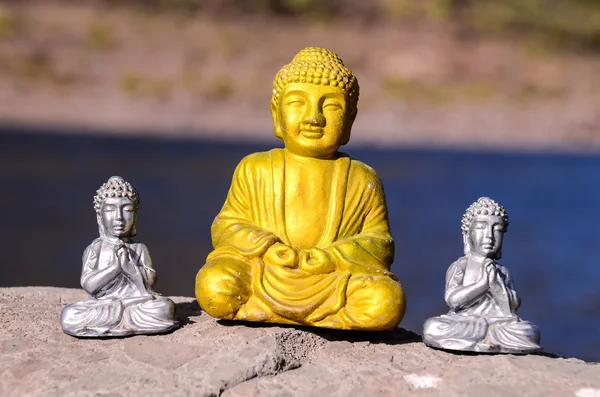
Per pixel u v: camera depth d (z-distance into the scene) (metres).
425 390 0.50
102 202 0.56
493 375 0.52
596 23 3.03
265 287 0.55
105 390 0.50
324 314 0.55
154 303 0.55
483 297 0.55
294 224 0.57
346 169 0.58
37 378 0.51
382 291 0.54
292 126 0.58
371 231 0.58
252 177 0.58
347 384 0.51
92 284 0.55
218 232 0.58
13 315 0.58
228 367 0.51
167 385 0.50
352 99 0.58
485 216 0.55
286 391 0.50
